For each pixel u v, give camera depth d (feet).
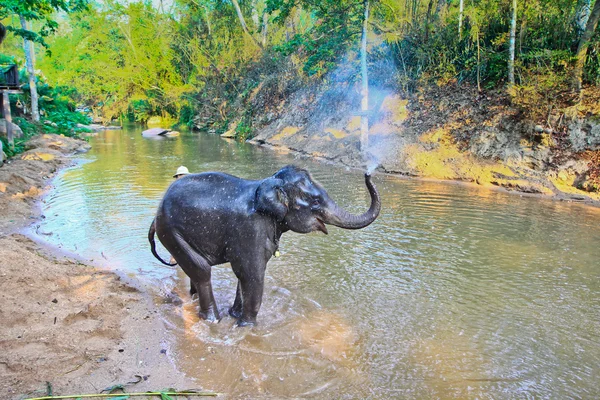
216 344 15.44
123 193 37.78
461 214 31.81
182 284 20.56
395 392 13.14
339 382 13.55
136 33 135.44
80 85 140.77
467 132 47.37
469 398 12.94
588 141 38.99
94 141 83.76
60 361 13.69
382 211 32.42
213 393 12.88
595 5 40.93
